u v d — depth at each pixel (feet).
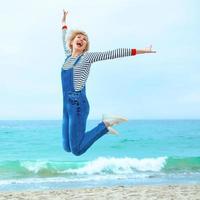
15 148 110.22
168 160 75.20
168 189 46.37
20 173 65.36
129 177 62.13
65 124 19.58
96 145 119.34
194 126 246.06
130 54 19.01
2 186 53.21
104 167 70.13
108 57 19.22
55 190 46.98
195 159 76.43
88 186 52.95
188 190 45.52
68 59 19.94
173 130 192.85
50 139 130.00
